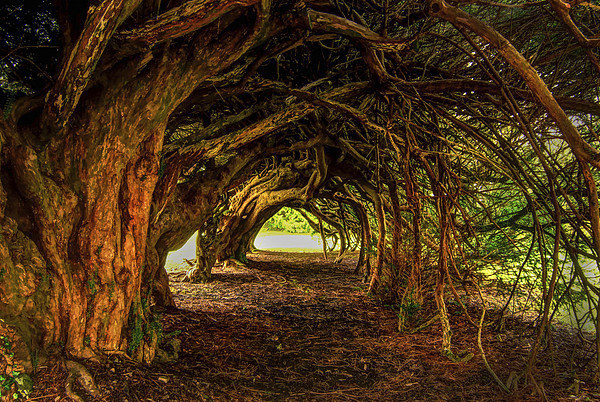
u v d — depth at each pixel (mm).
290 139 7969
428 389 3990
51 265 2908
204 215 6336
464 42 5332
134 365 3254
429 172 4902
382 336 5859
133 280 3438
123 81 3195
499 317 6531
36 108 3031
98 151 3127
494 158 6430
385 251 8453
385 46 3609
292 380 4117
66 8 3018
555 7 2836
